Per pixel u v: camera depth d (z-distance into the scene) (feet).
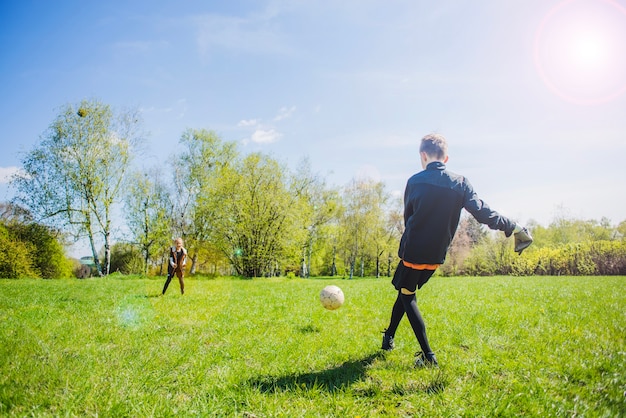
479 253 153.48
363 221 171.73
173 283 64.08
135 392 11.67
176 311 28.07
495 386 12.41
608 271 113.09
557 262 123.95
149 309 29.17
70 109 108.68
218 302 34.27
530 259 132.05
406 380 12.80
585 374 13.23
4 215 117.08
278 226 121.39
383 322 24.07
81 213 112.27
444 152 14.56
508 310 27.02
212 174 145.28
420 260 13.60
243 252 124.88
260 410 10.73
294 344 18.04
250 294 42.39
